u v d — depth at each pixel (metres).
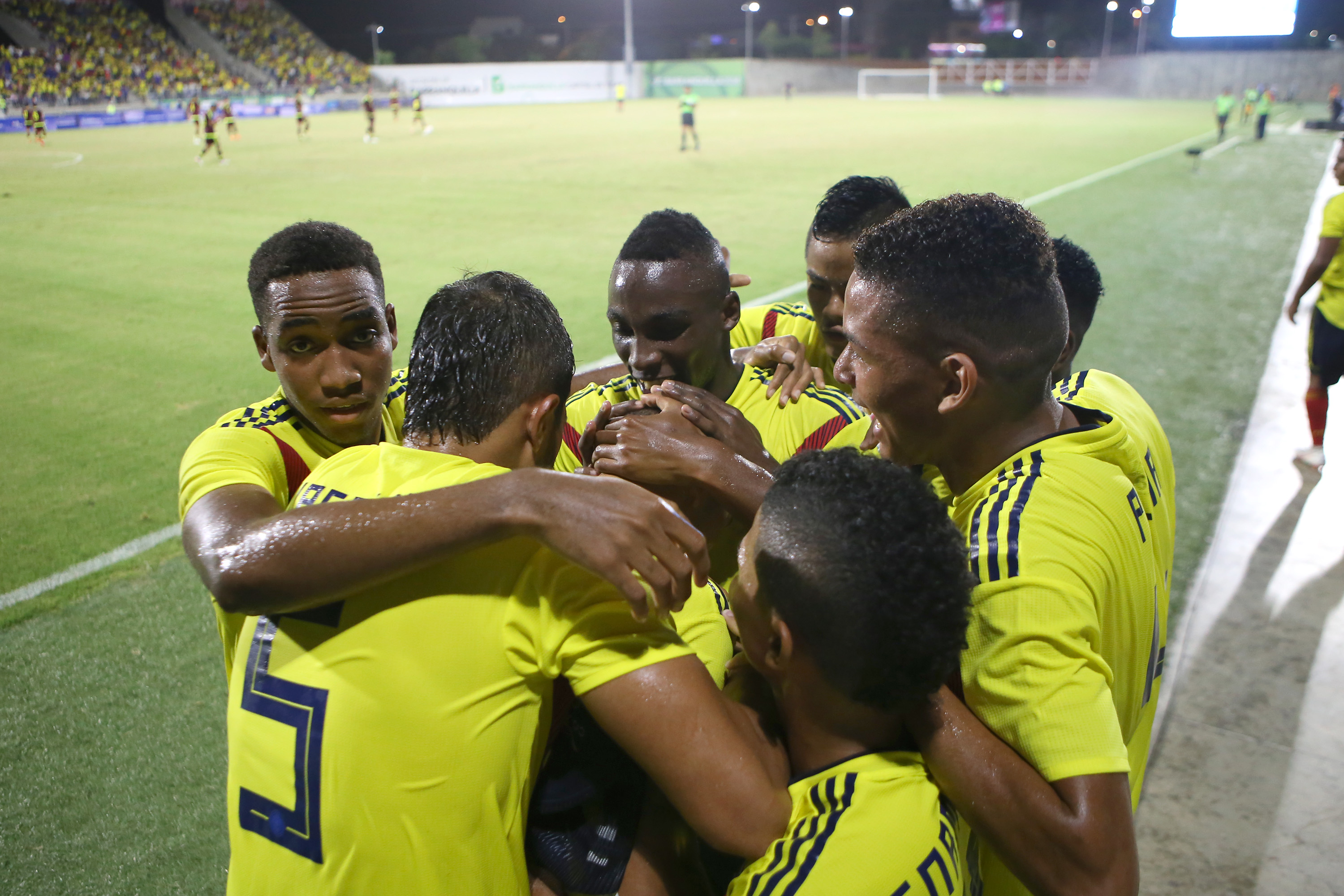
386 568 0.96
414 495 1.00
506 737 1.00
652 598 1.05
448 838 0.98
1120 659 1.20
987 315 1.12
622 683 0.98
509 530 0.97
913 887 0.94
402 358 7.14
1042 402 1.23
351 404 1.67
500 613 1.00
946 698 1.07
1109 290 8.64
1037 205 13.55
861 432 1.99
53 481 4.79
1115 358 6.59
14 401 6.02
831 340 2.30
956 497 1.31
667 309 1.79
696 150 21.59
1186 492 4.46
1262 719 2.91
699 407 1.58
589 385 2.25
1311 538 4.01
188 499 1.41
